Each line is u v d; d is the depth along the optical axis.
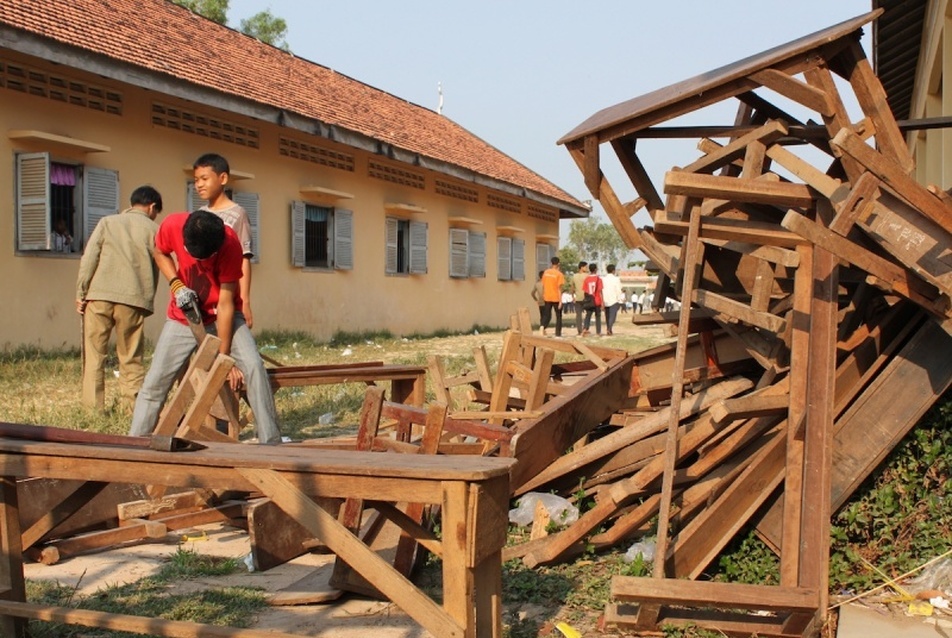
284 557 4.37
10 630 3.60
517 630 3.86
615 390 6.14
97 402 8.80
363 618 4.02
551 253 31.70
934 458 4.40
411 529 3.52
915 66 16.16
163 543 5.21
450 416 6.15
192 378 5.45
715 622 3.84
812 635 3.74
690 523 4.34
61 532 4.92
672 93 4.88
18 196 12.91
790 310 4.99
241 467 3.26
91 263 8.59
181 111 15.70
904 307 4.80
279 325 18.34
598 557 4.79
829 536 3.97
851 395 4.57
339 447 5.75
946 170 11.66
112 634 3.82
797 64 4.35
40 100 13.19
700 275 5.38
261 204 17.73
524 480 5.23
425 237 23.44
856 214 3.85
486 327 27.05
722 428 4.95
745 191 4.27
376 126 21.09
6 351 12.78
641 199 5.70
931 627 3.79
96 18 14.88
